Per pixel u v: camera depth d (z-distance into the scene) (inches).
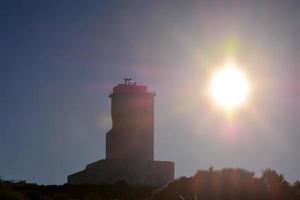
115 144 3973.9
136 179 3681.1
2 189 1349.7
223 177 1384.1
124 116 3976.4
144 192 2388.0
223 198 1344.7
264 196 1321.4
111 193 2352.4
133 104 3966.5
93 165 3762.3
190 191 1401.3
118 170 3668.8
